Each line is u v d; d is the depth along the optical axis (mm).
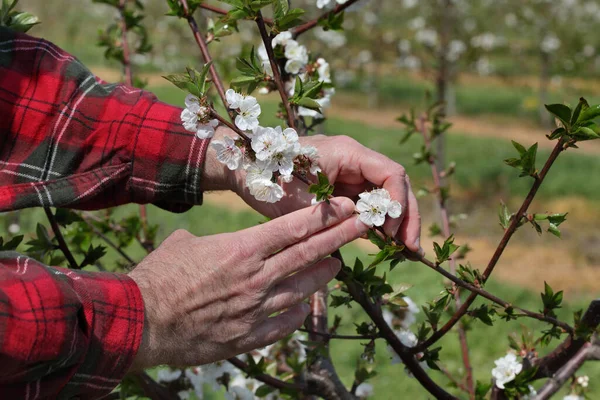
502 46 20328
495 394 1833
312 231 1267
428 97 2854
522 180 12344
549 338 1661
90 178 1546
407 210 1404
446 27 9719
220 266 1235
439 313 1619
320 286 1324
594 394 4898
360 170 1431
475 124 17594
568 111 1283
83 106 1615
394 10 19047
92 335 1153
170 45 16188
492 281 7973
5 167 1562
